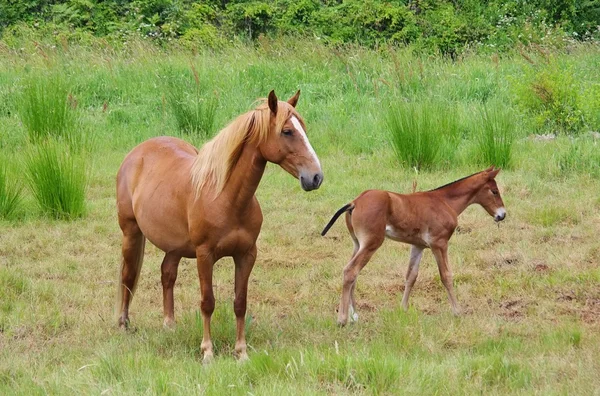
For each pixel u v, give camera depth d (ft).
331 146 59.62
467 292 33.63
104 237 41.73
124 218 29.37
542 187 47.96
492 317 30.22
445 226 31.01
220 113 65.51
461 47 95.96
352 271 29.73
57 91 57.77
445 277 30.96
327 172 53.26
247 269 26.32
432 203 31.07
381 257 38.29
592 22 103.71
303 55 80.12
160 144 29.55
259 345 27.48
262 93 70.95
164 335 27.91
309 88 71.97
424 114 53.42
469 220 43.16
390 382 23.20
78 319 30.53
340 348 26.58
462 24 96.94
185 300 32.99
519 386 23.44
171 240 27.48
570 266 36.11
